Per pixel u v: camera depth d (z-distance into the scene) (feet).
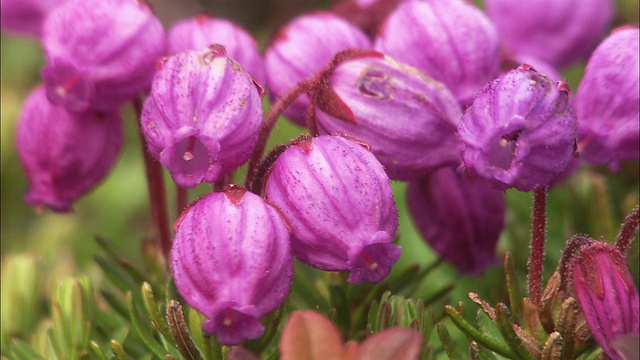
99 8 0.46
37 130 0.49
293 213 0.43
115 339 0.49
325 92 0.46
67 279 0.50
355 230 0.43
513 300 0.46
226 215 0.42
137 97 0.49
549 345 0.44
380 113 0.45
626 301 0.43
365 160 0.43
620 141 0.46
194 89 0.43
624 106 0.46
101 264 0.51
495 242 0.50
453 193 0.50
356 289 0.51
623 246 0.45
